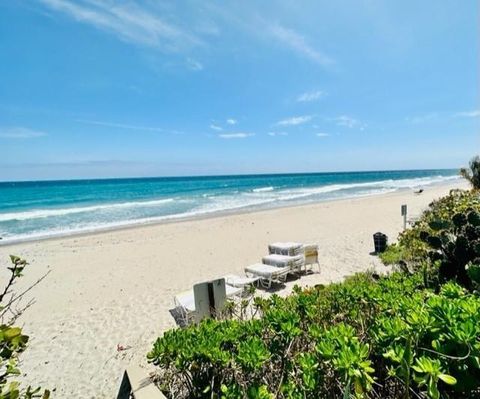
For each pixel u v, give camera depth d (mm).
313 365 1357
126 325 6230
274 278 8070
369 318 1961
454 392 1211
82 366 4883
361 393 1166
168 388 2143
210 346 1729
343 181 70188
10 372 1265
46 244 14375
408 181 63531
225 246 12812
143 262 10977
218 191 46062
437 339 1257
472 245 2287
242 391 1397
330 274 8547
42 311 7145
